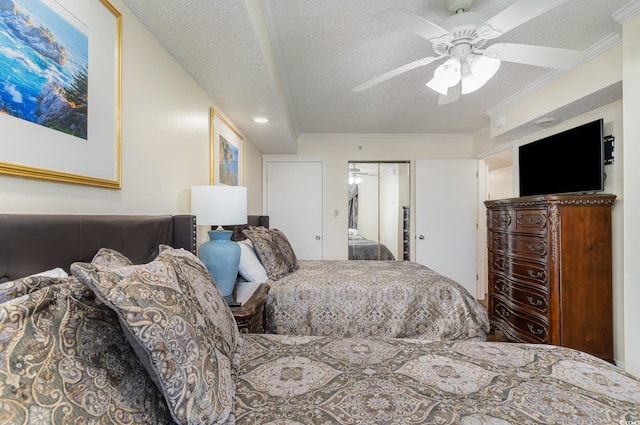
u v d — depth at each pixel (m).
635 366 1.83
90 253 1.01
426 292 2.15
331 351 1.18
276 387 0.92
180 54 1.75
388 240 4.66
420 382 0.95
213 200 1.78
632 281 1.84
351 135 4.56
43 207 0.94
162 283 0.75
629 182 1.85
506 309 2.94
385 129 4.31
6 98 0.80
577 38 2.07
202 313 0.84
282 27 1.92
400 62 2.37
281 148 4.26
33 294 0.58
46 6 0.92
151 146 1.55
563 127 2.91
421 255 4.37
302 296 2.12
